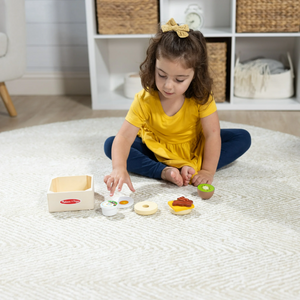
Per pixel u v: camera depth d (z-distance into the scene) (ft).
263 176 3.87
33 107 7.35
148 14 6.60
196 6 7.43
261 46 7.55
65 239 2.82
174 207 3.10
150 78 3.47
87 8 6.57
